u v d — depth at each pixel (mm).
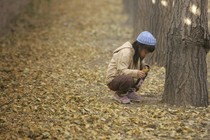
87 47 15312
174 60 8531
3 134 7375
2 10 18094
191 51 8430
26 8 23422
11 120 8094
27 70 12055
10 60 13414
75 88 10250
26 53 14398
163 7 11984
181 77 8500
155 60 12219
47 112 8477
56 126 7652
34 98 9445
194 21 8344
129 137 7184
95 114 8227
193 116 8016
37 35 17641
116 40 16875
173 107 8516
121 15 23656
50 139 7141
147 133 7320
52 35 17594
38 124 7793
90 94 9727
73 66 12594
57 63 12992
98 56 13922
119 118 7957
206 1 8414
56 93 9797
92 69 12219
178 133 7312
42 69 12219
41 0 25938
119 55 8641
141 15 13016
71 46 15469
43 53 14375
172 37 8477
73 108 8641
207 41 8484
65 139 7121
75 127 7582
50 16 22438
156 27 12359
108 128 7555
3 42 16266
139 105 8766
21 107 8852
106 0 28859
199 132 7336
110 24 20688
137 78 8875
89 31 18547
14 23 20141
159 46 12109
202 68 8531
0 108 8812
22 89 10211
